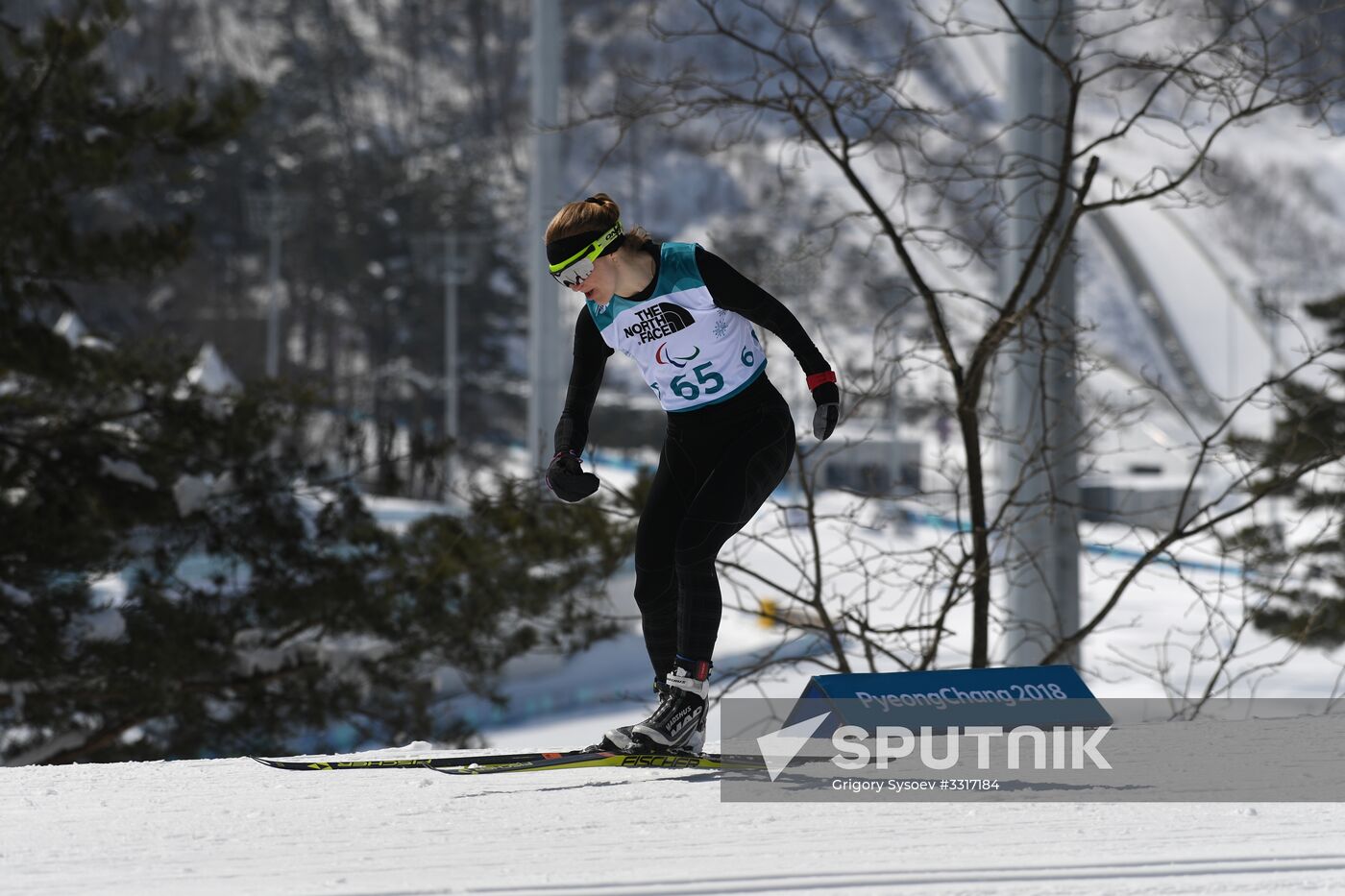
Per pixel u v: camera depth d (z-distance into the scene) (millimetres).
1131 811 12352
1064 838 11062
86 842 11258
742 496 13734
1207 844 10750
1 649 40281
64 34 42188
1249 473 27031
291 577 45781
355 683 45562
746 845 10883
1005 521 29141
